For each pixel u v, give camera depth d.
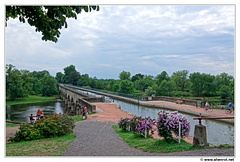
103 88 89.75
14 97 65.38
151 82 78.12
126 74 87.50
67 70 133.12
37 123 11.05
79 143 8.70
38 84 91.25
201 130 7.14
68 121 12.05
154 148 7.29
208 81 57.81
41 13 6.92
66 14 6.83
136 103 36.31
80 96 40.94
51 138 10.55
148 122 10.08
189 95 61.81
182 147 7.02
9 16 7.58
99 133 11.95
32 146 8.32
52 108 53.53
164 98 36.84
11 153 7.08
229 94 52.47
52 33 7.70
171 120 7.85
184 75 66.06
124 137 10.37
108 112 23.55
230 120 17.19
